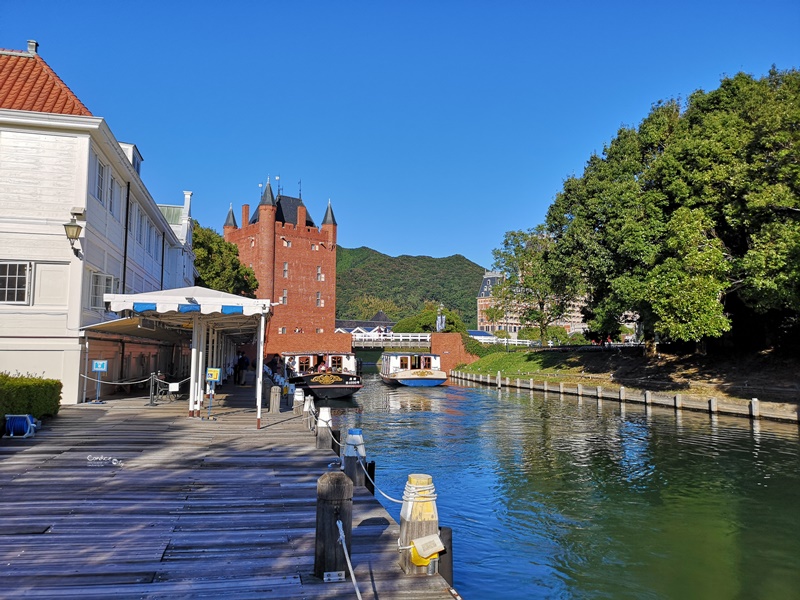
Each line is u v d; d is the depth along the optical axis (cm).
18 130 1902
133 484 941
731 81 3694
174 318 1872
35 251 1900
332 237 8981
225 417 1777
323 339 6994
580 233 4075
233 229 9431
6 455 1138
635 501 1368
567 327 13512
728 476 1602
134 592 541
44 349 1902
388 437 2336
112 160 2230
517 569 974
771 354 3575
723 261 2894
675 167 3366
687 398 3080
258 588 559
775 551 1057
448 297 19988
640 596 878
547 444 2138
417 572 605
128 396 2338
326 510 590
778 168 2688
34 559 615
